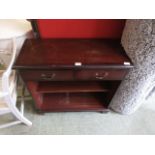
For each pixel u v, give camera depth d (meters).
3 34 1.18
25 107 1.58
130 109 1.45
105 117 1.53
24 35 1.26
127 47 1.09
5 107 1.11
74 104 1.49
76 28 1.20
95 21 1.16
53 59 1.00
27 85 1.12
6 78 0.89
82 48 1.12
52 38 1.24
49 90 1.27
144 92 1.29
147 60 1.02
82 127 1.43
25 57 1.01
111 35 1.27
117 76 1.06
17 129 1.39
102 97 1.55
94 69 0.98
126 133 1.40
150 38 0.91
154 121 1.50
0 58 1.29
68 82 1.34
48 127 1.42
